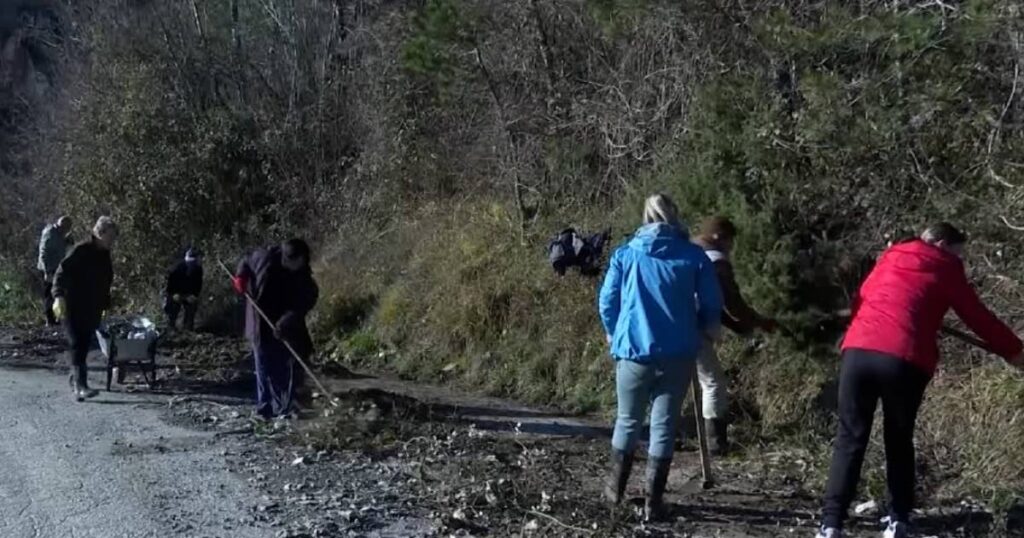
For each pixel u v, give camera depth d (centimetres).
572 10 1452
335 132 2005
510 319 1252
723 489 755
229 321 1652
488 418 1023
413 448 862
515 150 1491
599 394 1069
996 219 820
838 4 989
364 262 1605
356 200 1838
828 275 869
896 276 617
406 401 1016
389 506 701
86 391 1070
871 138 858
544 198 1415
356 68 2041
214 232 1983
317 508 696
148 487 742
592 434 948
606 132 1352
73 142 2067
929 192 845
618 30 1215
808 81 867
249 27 2216
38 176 2427
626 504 698
